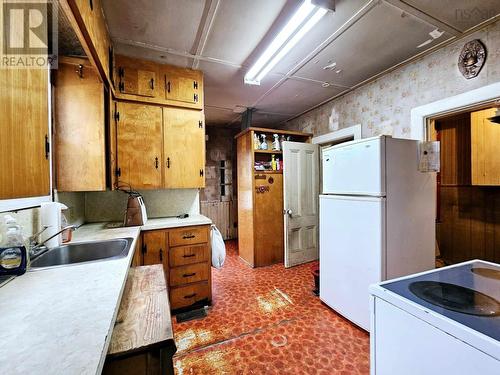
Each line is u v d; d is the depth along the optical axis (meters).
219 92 3.05
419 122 2.17
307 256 3.51
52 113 1.66
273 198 3.51
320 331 1.82
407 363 0.79
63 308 0.75
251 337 1.76
